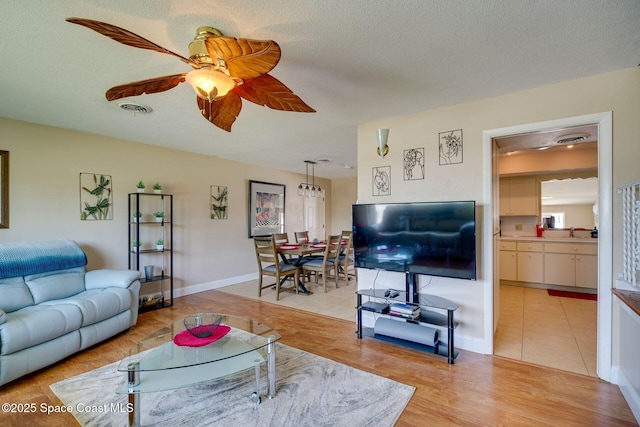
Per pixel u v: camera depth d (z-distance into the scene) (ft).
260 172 20.31
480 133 8.86
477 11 5.01
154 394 6.85
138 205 12.80
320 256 19.34
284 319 11.78
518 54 6.39
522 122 8.24
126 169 13.33
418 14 5.09
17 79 7.35
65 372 7.78
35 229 10.78
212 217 17.08
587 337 9.86
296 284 15.74
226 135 12.55
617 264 7.11
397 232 9.52
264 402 6.49
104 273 10.73
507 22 5.30
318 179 26.07
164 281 14.80
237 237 18.57
